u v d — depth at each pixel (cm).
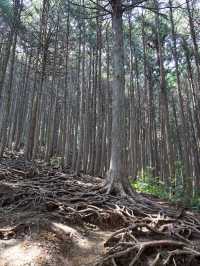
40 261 378
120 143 753
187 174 1378
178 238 471
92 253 430
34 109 1371
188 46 1602
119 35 811
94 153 1501
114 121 769
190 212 673
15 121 2053
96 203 618
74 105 2038
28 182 816
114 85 795
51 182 854
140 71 2025
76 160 1566
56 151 1953
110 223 547
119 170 726
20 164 1129
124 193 685
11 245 413
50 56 1628
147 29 1722
